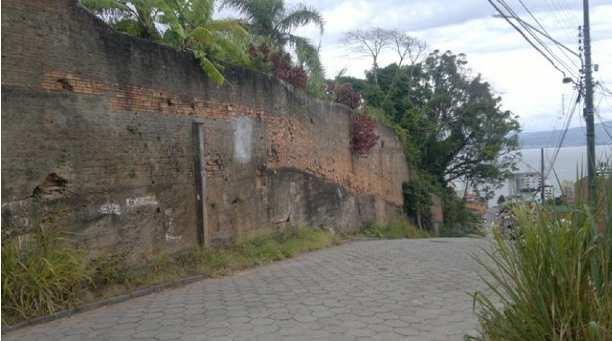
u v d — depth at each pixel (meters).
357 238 15.12
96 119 6.68
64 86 6.26
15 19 5.69
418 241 13.94
